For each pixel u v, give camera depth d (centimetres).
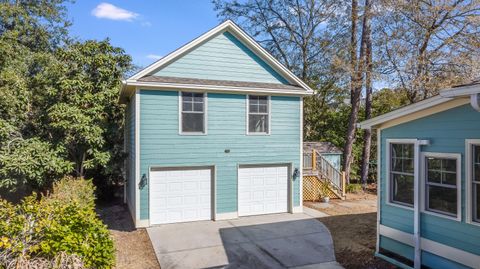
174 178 1070
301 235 936
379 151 780
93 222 544
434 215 644
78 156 1311
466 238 586
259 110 1175
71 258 459
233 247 838
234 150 1135
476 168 579
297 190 1230
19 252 444
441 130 630
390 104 2052
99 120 1280
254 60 1193
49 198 724
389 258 725
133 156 1085
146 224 1023
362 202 1411
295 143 1229
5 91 1222
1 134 1137
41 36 2048
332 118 2344
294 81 1240
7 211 498
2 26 1944
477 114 568
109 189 1462
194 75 1109
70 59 1292
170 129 1051
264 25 2342
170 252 802
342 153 1869
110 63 1327
